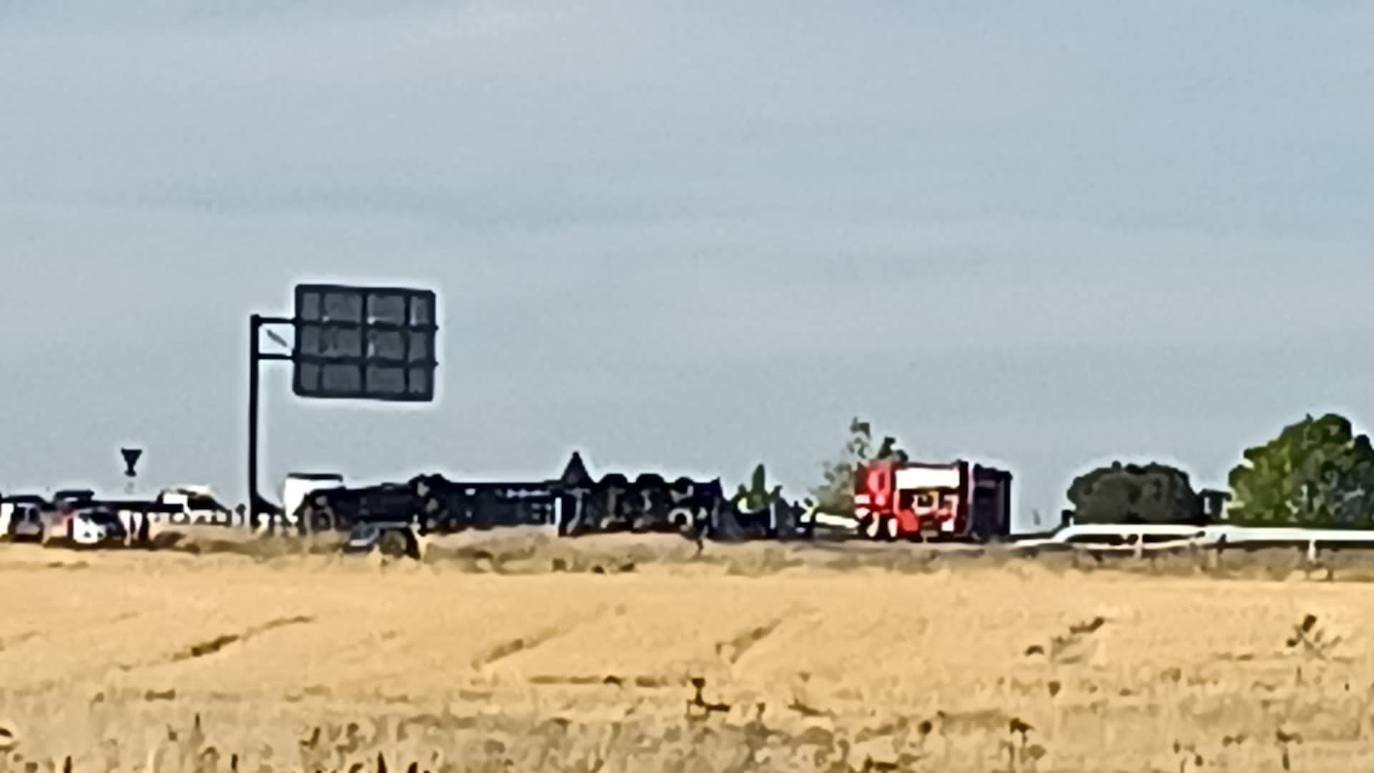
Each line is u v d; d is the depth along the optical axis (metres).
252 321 88.75
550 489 98.81
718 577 66.44
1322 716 33.31
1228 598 57.44
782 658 47.06
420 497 96.38
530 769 25.28
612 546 87.69
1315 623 50.44
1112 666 44.78
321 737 27.80
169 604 55.34
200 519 99.75
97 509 95.06
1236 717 33.12
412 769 24.66
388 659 46.69
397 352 89.50
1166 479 118.25
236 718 32.00
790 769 25.95
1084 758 27.61
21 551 79.75
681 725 31.20
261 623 52.06
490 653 48.00
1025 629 50.94
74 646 48.59
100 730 29.11
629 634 50.75
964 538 103.69
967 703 36.03
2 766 25.23
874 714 33.88
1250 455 123.81
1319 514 121.88
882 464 106.44
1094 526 109.25
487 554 80.44
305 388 89.69
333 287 88.38
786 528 106.69
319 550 83.25
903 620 52.59
